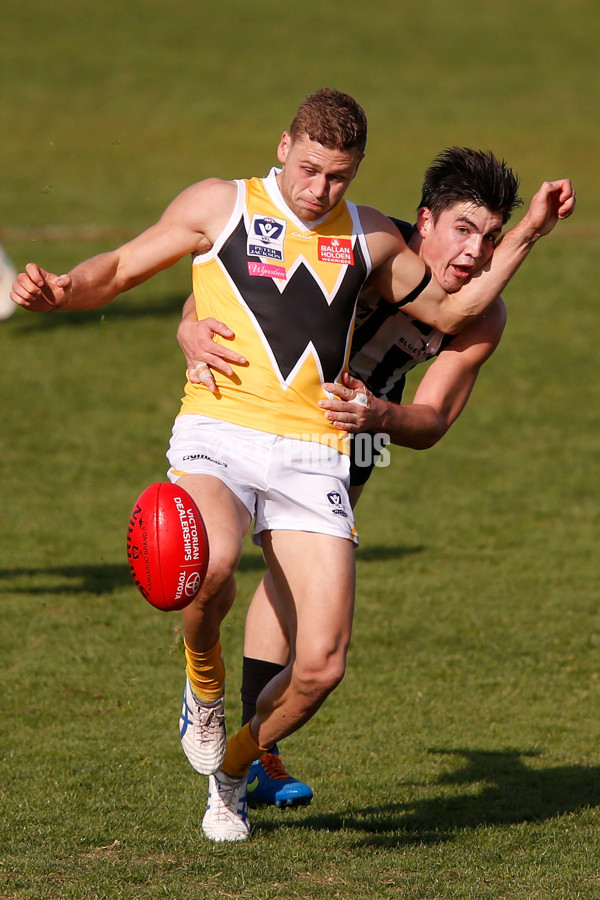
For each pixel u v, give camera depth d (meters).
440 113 109.19
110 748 17.84
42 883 12.45
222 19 143.12
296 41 135.00
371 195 79.81
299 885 12.65
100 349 53.91
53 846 13.60
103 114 107.00
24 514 33.66
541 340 57.00
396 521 34.44
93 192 82.38
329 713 20.22
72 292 12.91
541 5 149.75
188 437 13.35
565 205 14.03
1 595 26.56
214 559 12.26
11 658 22.45
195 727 13.48
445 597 27.55
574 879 13.07
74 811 14.94
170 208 13.53
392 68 125.69
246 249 13.20
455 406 14.82
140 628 24.59
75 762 17.11
